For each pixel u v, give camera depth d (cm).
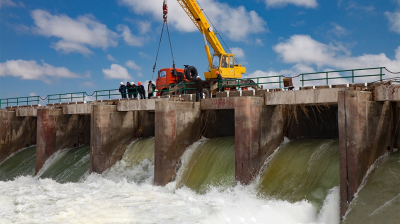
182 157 2534
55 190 2522
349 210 1606
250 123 2120
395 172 1681
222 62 3167
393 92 1689
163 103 2444
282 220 1652
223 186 2197
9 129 4212
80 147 3672
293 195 1889
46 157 3541
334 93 1852
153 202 2053
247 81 3203
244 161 2120
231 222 1633
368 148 1712
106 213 1836
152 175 2703
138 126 3253
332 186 1794
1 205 2077
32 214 1836
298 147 2175
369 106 1725
